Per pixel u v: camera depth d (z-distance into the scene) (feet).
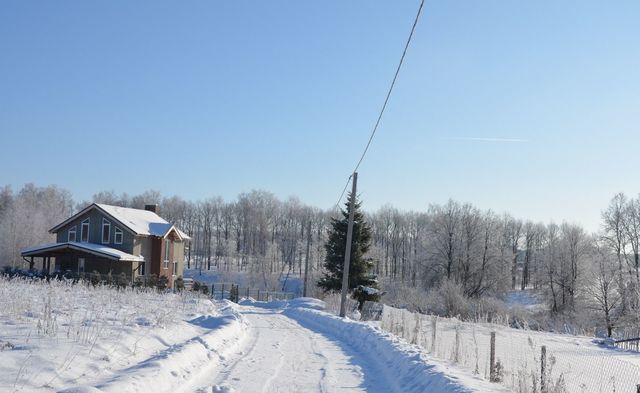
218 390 32.07
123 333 41.19
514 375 43.52
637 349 110.42
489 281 246.68
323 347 58.23
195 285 167.12
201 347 44.11
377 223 382.63
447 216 252.42
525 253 340.80
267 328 76.69
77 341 34.83
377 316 117.29
